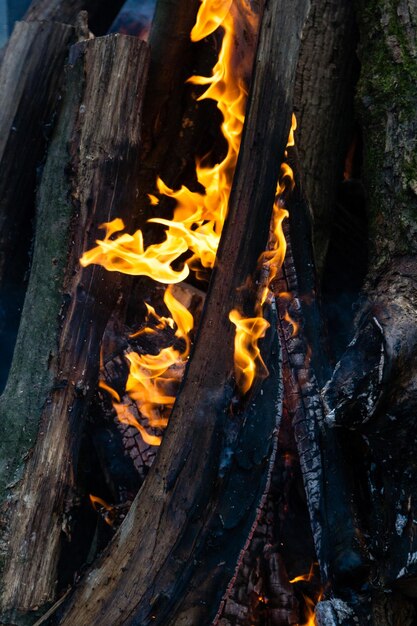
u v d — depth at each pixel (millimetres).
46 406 2051
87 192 2203
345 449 1913
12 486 1978
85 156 2223
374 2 2477
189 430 1835
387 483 1826
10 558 1905
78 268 2162
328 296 2688
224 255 1962
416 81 2297
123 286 2283
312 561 1960
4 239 2605
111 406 2211
